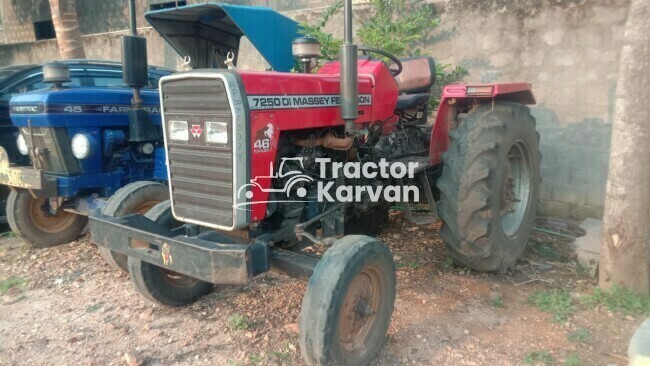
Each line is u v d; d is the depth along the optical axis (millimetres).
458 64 5625
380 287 2836
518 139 3807
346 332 2627
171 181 2846
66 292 3854
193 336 3125
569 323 3104
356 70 2869
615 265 3348
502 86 3602
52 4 8414
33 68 5531
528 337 2982
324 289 2422
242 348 2965
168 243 2561
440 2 5645
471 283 3707
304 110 2859
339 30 6488
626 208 3248
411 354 2857
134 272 3229
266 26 3873
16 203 4727
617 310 3207
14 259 4633
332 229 3311
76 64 5492
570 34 4906
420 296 3523
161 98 2764
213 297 3646
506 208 3965
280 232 2955
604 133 4844
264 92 2611
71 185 4430
